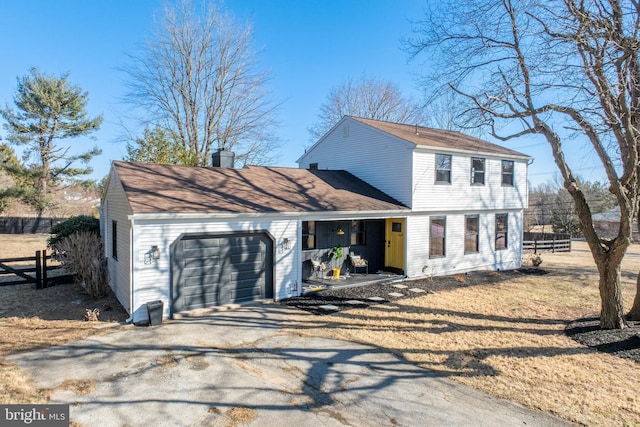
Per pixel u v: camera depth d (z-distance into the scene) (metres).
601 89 7.69
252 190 12.05
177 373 6.03
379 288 12.54
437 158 14.75
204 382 5.74
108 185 12.52
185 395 5.32
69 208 34.88
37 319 8.73
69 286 12.29
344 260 14.24
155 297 8.74
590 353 7.18
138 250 8.51
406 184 14.05
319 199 12.63
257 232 10.45
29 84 29.31
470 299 11.34
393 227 14.89
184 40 25.58
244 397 5.31
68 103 30.66
